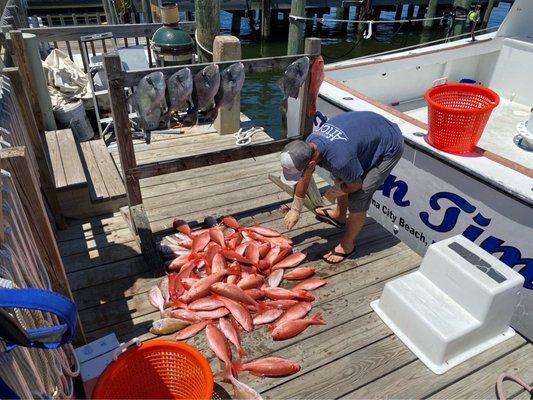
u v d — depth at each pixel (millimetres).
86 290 3115
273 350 2695
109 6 9648
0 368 1190
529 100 5879
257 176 4652
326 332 2824
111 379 2072
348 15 17266
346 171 2777
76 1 13133
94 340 2709
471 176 3229
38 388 1513
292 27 9891
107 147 5215
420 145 3527
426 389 2482
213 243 3465
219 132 5672
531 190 2953
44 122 4996
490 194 3152
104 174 4285
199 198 4238
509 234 3150
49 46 8078
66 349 2203
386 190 4102
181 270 3207
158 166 3355
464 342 2605
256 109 9648
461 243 2859
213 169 4762
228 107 3611
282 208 4113
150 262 3266
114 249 3539
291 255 3434
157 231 3742
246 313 2877
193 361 2170
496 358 2662
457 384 2514
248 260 3311
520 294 3230
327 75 4848
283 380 2510
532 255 3049
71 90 5688
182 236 3625
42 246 2072
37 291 1162
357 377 2537
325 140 2803
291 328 2771
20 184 1878
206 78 3193
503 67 6066
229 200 4219
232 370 2463
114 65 2818
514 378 2490
